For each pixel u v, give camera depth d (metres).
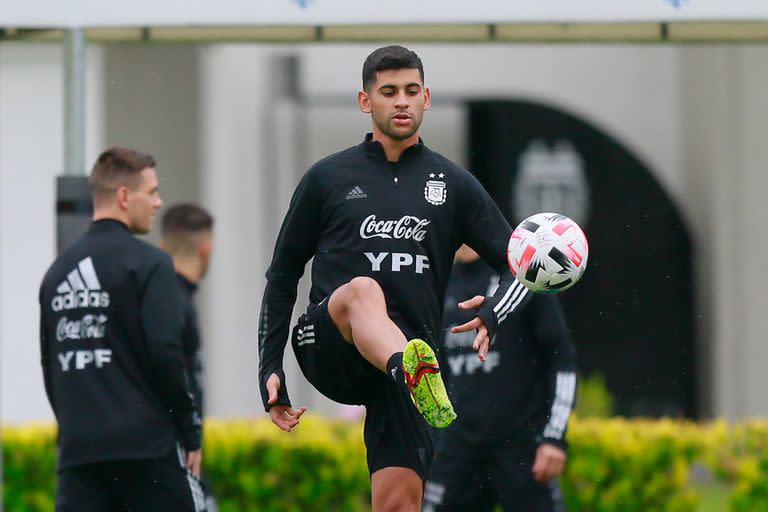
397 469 19.91
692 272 59.59
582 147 59.72
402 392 18.77
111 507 24.09
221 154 54.50
